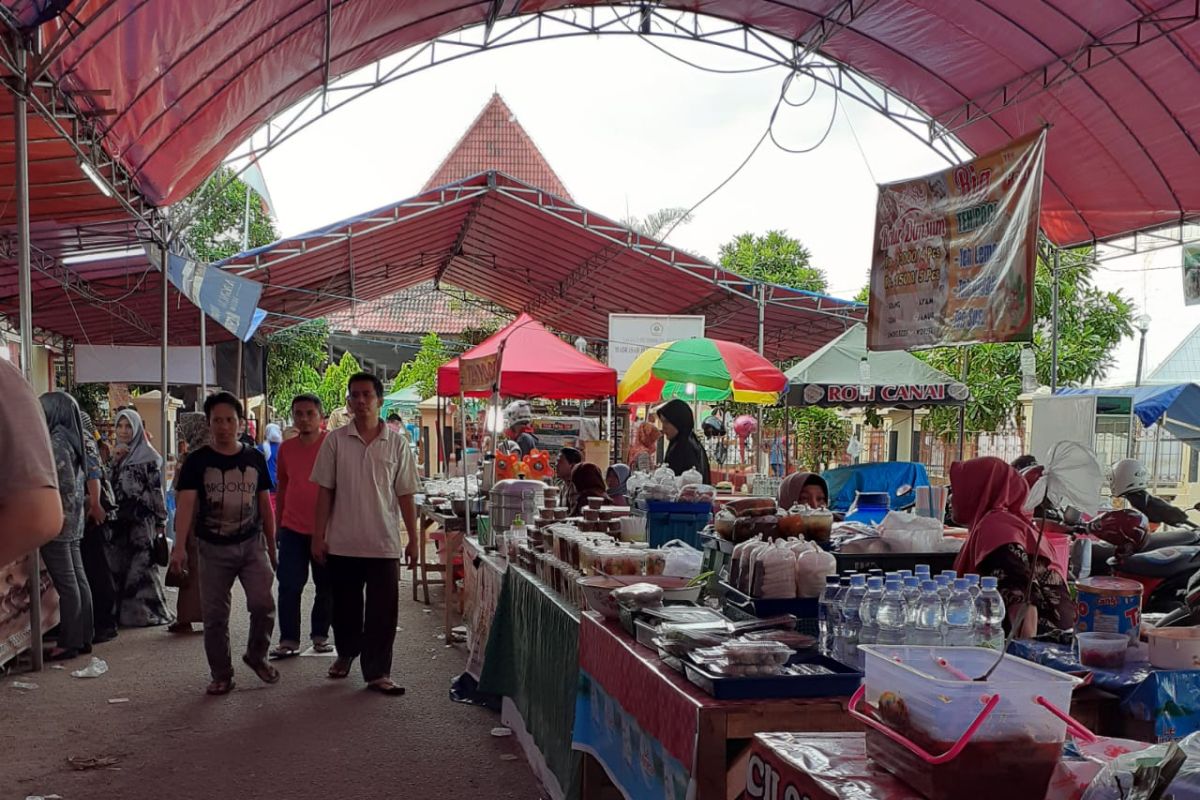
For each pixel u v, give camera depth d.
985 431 16.16
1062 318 15.95
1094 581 3.18
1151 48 9.33
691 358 11.57
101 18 6.23
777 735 2.27
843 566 3.91
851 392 11.67
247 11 7.49
